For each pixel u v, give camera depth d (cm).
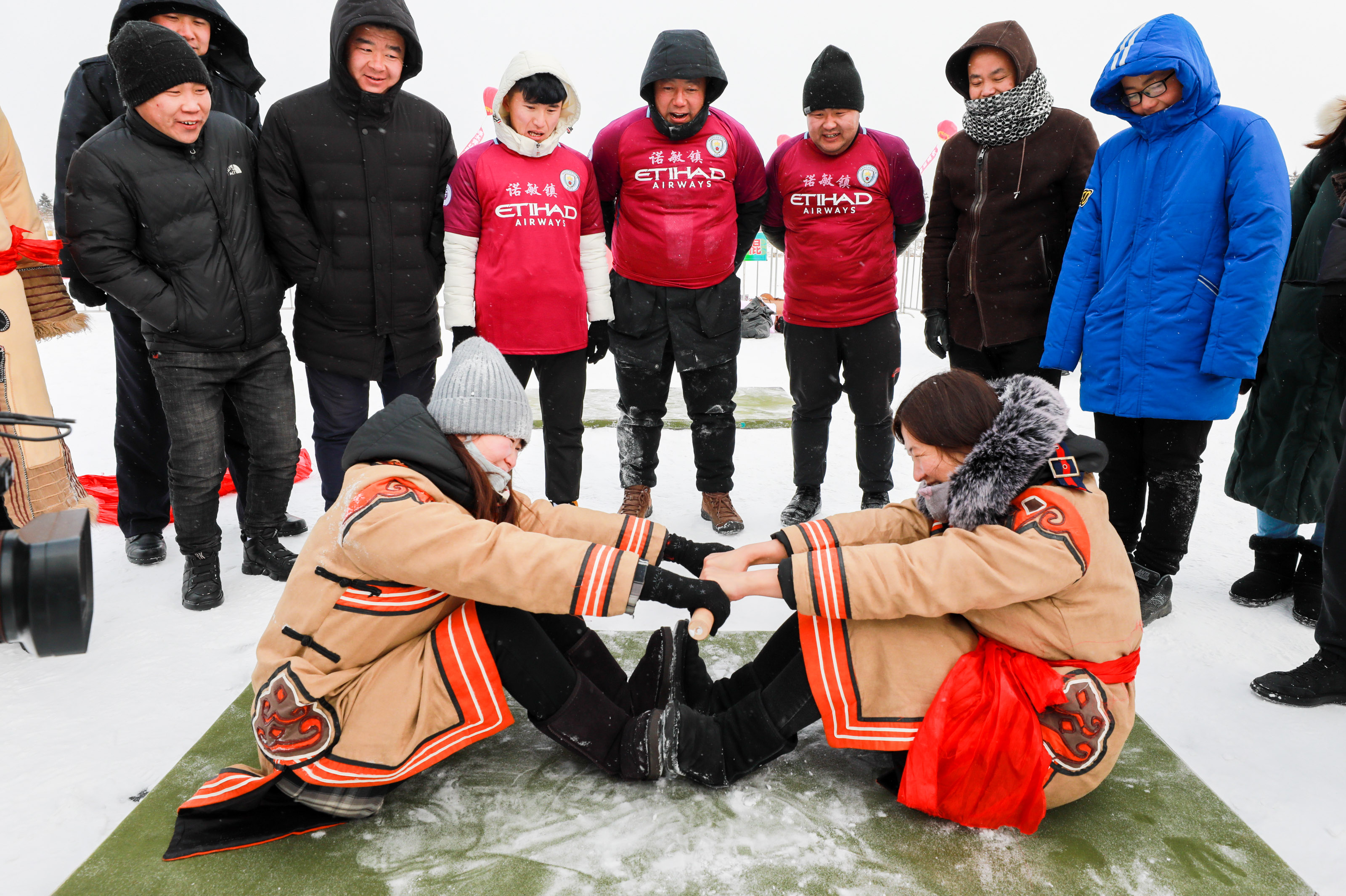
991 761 159
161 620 272
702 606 160
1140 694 230
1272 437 269
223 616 275
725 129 332
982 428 164
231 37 327
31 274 294
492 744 200
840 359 356
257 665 165
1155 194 262
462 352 180
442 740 165
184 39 263
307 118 286
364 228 297
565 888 153
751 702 174
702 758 176
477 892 152
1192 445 269
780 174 348
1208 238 255
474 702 164
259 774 166
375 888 153
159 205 260
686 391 352
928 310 339
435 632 165
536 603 157
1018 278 306
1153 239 262
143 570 315
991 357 327
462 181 307
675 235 329
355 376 311
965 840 166
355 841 166
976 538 156
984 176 308
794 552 185
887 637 163
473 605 167
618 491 409
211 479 281
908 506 190
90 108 294
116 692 227
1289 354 262
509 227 307
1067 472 159
